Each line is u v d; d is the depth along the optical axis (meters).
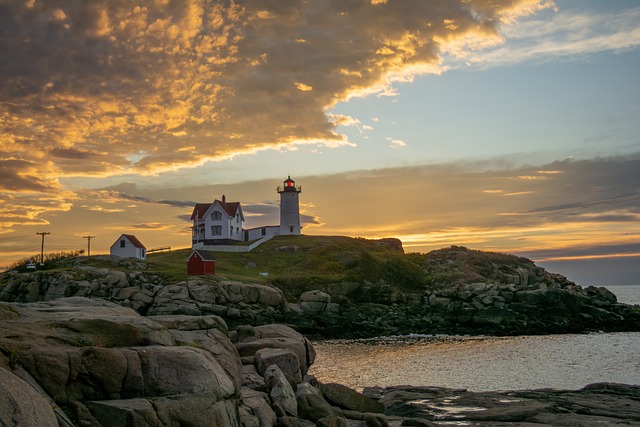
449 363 45.72
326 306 75.69
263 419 17.83
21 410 10.66
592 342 59.34
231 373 19.38
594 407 24.98
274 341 25.77
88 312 21.14
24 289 75.00
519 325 71.38
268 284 81.00
